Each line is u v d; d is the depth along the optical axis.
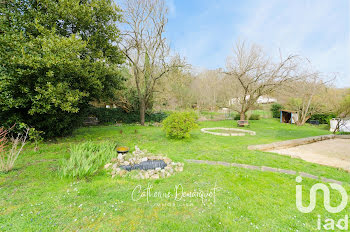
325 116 15.80
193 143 7.30
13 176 3.54
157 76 14.66
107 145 5.45
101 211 2.43
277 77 11.96
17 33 5.51
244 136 9.20
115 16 8.07
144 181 3.46
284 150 6.54
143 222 2.23
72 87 6.63
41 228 2.05
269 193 3.02
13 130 5.96
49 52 4.99
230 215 2.40
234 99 18.09
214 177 3.68
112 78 8.58
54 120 6.94
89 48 7.13
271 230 2.12
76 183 3.30
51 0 6.20
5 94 4.98
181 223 2.22
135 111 16.52
